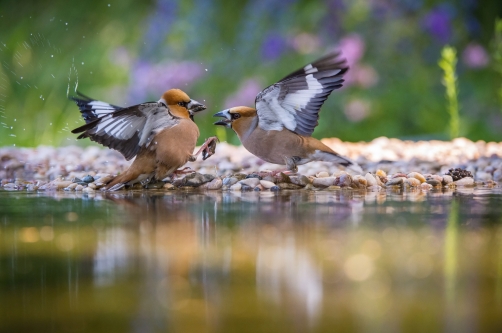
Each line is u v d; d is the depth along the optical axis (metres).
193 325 4.52
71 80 23.41
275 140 11.56
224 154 14.84
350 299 4.99
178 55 22.38
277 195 10.27
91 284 5.35
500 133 22.39
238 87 21.70
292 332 4.38
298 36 21.73
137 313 4.75
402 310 4.75
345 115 21.42
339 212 8.41
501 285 5.27
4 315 4.72
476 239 6.77
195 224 7.59
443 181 11.69
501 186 11.71
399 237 6.86
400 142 17.89
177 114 11.29
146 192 10.77
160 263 5.93
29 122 22.16
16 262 5.99
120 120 10.66
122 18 25.42
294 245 6.54
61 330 4.45
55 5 25.75
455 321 4.55
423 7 22.61
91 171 13.08
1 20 25.23
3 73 23.39
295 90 11.00
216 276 5.53
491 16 24.34
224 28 22.62
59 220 7.93
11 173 13.33
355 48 21.28
